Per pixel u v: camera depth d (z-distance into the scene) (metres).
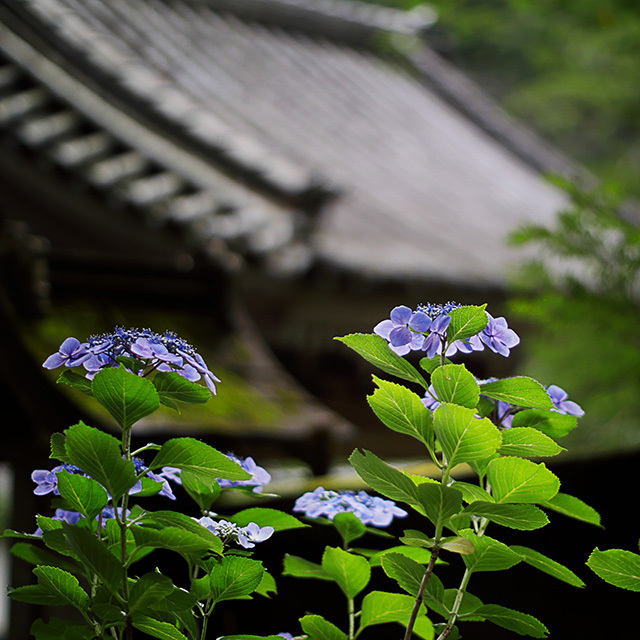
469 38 12.42
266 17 9.93
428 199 7.39
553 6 4.97
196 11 9.26
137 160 4.70
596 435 5.15
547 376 5.03
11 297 2.15
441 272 5.25
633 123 8.54
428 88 10.73
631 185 8.56
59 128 4.63
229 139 4.91
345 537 1.15
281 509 1.54
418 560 1.11
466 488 0.90
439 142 9.25
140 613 0.87
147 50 7.93
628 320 3.28
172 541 0.85
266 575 1.09
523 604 1.36
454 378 0.88
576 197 3.24
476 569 0.97
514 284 3.51
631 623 1.25
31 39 4.89
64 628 0.92
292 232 4.64
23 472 1.85
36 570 0.91
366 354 0.90
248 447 2.12
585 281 3.55
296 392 2.46
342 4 12.12
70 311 2.32
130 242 4.62
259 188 4.78
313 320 5.07
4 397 1.84
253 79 8.53
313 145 7.61
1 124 4.46
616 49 5.74
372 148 8.29
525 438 0.89
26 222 4.55
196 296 2.67
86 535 0.81
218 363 2.47
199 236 4.44
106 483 0.82
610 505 1.32
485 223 7.23
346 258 4.89
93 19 7.73
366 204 6.51
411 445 3.63
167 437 1.92
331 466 2.33
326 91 9.23
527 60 13.45
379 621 1.07
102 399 0.83
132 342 0.90
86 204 4.55
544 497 0.89
